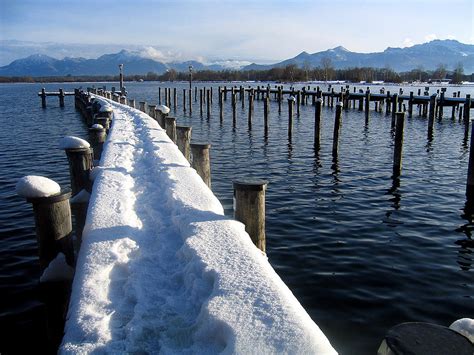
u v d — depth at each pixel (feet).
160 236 14.23
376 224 30.71
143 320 9.46
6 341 17.29
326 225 30.45
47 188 13.83
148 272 11.73
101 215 15.17
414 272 22.86
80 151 20.79
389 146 65.62
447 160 54.75
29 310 19.52
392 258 24.73
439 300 19.94
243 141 72.54
